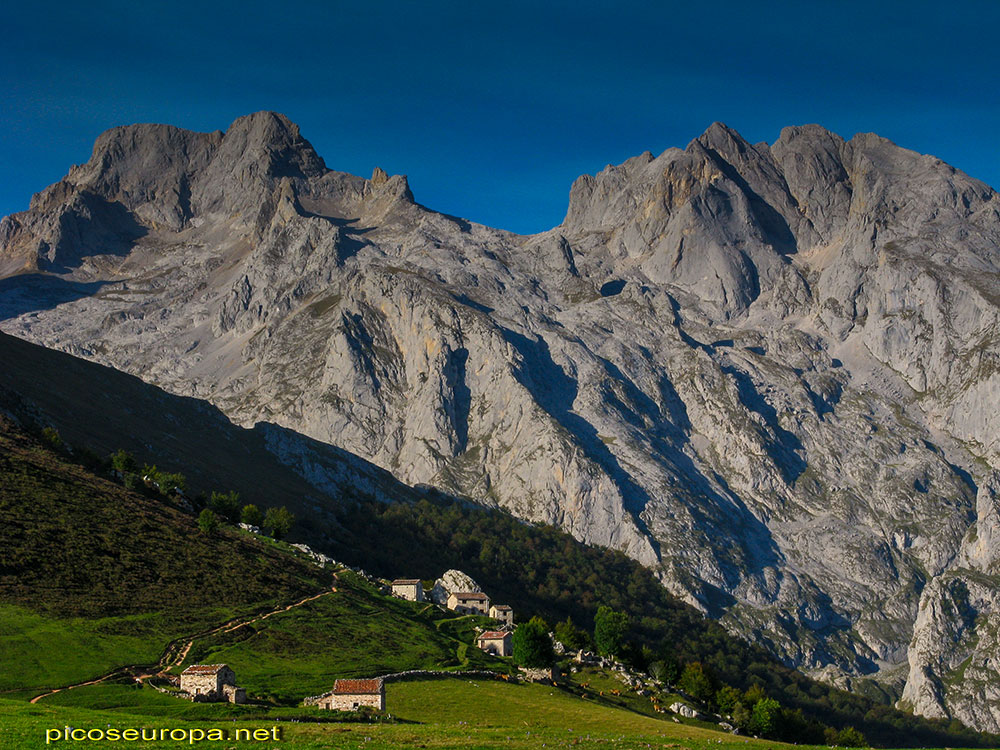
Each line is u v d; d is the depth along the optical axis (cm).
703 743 11812
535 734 11531
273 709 12469
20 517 17875
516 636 18275
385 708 13450
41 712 10594
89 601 15850
